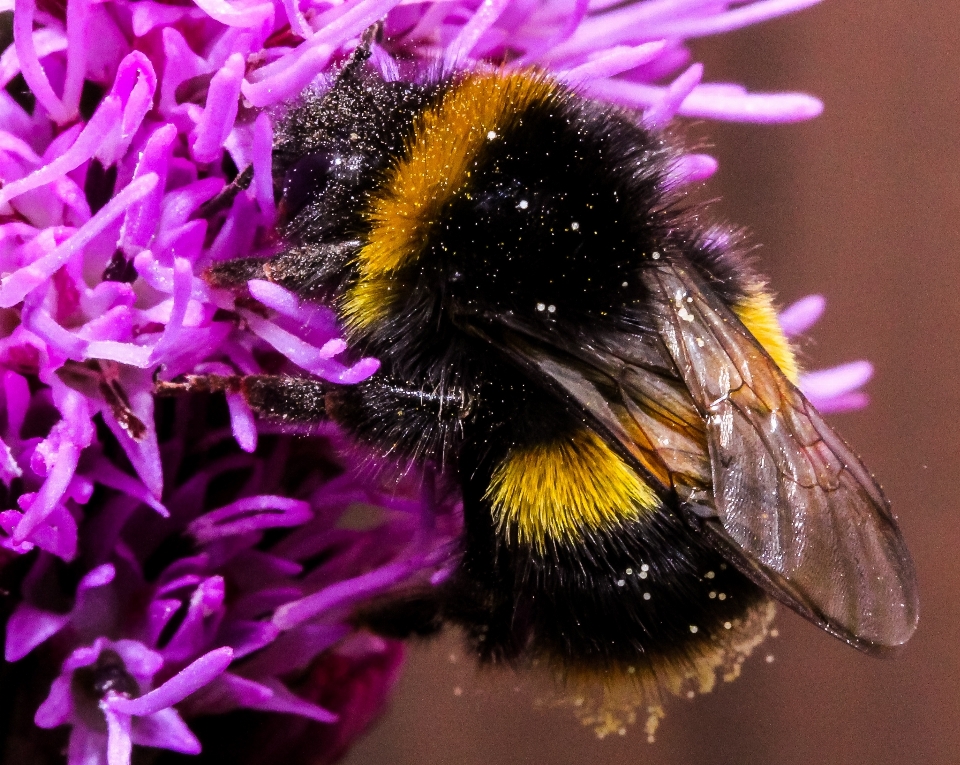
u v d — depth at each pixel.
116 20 0.12
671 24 0.13
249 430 0.12
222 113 0.12
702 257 0.12
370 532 0.12
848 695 0.16
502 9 0.12
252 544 0.12
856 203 0.17
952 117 0.17
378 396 0.12
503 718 0.16
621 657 0.12
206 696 0.12
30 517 0.11
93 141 0.11
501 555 0.12
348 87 0.12
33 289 0.11
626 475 0.12
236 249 0.12
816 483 0.12
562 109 0.12
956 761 0.16
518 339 0.12
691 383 0.12
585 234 0.12
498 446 0.12
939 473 0.16
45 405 0.12
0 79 0.12
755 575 0.12
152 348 0.11
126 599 0.12
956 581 0.16
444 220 0.12
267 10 0.12
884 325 0.17
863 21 0.16
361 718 0.13
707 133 0.16
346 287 0.12
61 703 0.12
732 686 0.16
